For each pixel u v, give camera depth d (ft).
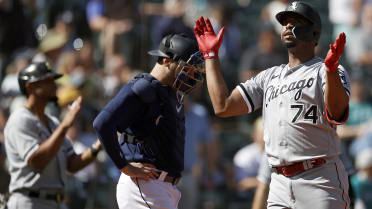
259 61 123.03
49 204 70.08
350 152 117.50
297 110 53.72
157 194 58.85
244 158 113.39
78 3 136.87
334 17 144.36
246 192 112.78
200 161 109.50
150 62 127.65
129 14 132.98
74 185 103.65
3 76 132.87
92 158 72.90
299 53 55.21
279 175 55.62
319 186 53.52
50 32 136.36
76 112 68.23
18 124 69.82
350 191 68.03
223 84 56.65
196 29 57.67
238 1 146.20
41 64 72.18
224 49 129.49
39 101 71.61
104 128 56.80
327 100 50.83
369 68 136.56
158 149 59.16
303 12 53.72
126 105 57.62
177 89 59.62
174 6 127.85
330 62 49.44
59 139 67.56
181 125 60.54
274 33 125.90
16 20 139.23
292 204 54.85
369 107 123.75
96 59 134.10
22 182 69.62
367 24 140.56
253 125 126.21
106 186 107.76
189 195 97.60
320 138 53.52
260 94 58.03
